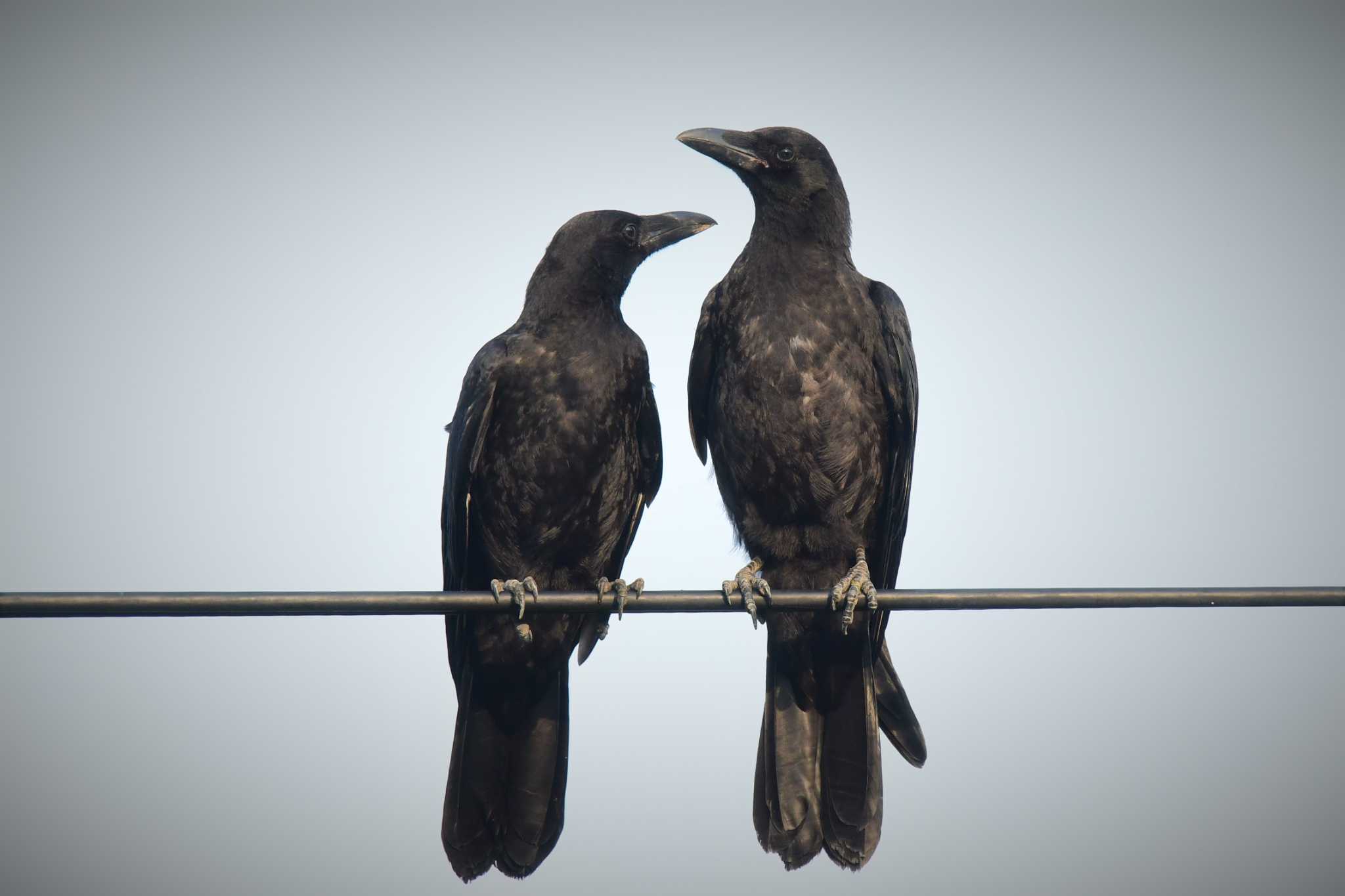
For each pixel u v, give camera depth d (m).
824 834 12.82
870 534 13.12
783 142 13.26
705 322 13.37
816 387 12.67
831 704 13.05
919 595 10.59
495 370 12.77
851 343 12.82
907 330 13.13
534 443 12.72
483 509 12.93
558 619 12.60
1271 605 10.49
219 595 10.01
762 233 13.23
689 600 11.93
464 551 12.89
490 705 12.93
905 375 12.95
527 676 12.85
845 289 12.98
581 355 12.85
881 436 12.93
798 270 12.98
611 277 13.20
